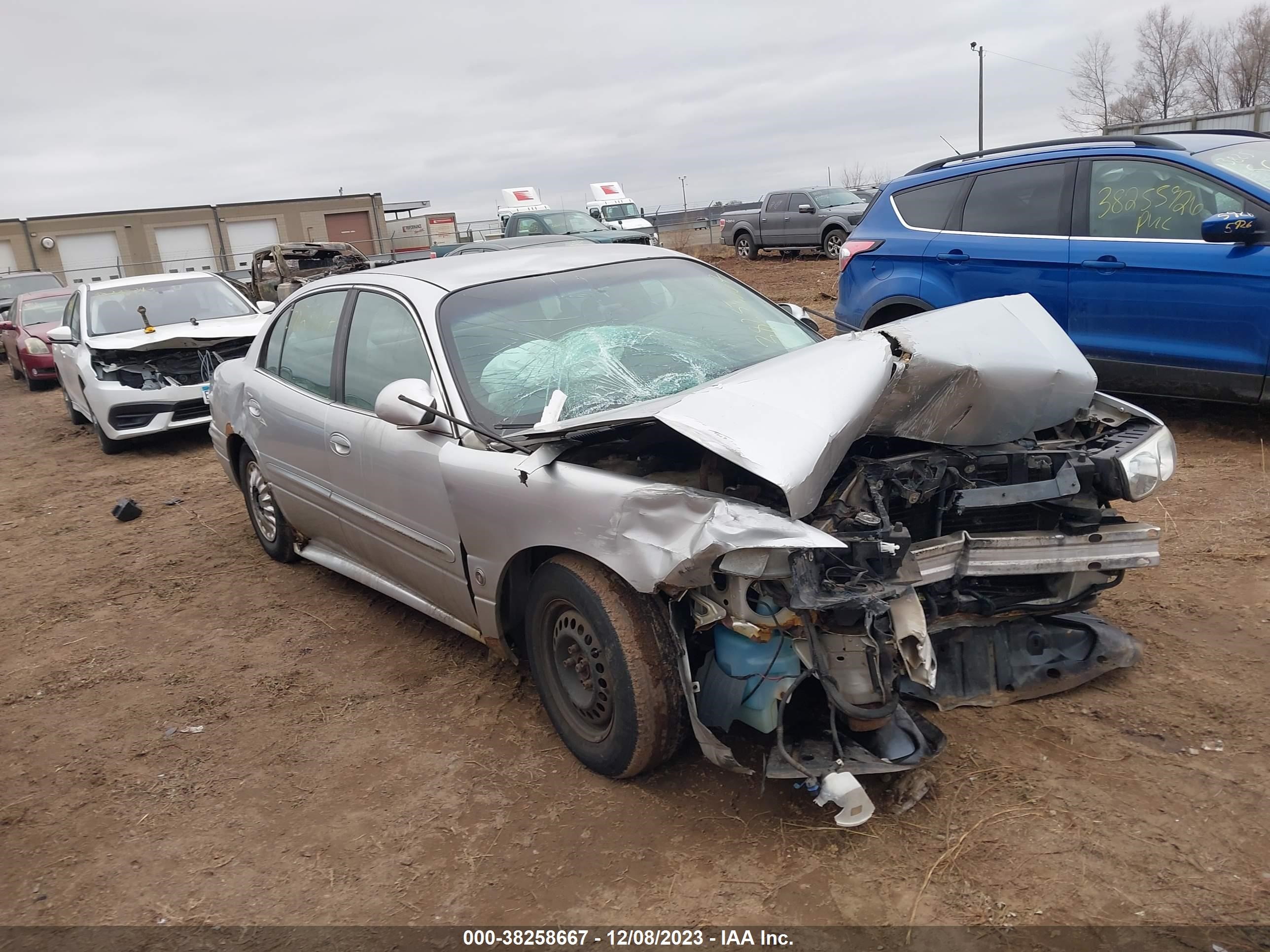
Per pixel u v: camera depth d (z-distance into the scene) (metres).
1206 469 5.86
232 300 11.08
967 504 3.22
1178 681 3.59
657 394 3.66
